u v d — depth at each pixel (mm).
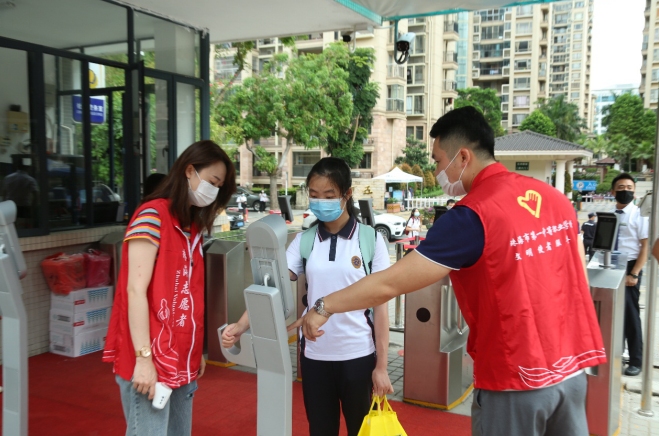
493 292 1501
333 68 24109
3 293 2170
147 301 1796
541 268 1518
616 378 3135
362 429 1922
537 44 76500
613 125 59000
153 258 1810
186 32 5875
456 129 1688
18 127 4285
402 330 5652
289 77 23312
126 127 5184
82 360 4285
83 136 4816
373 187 28656
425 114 42031
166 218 1852
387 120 35656
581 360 1578
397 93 35594
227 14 5477
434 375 3543
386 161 35562
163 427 1869
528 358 1470
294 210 27500
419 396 3604
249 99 23141
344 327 2057
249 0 4953
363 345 2080
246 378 3955
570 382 1549
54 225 4613
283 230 1681
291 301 1732
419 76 42062
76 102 4730
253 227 1664
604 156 73562
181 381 1900
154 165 5598
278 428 1746
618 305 3039
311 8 5199
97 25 4855
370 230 2121
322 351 2074
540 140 24766
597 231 3266
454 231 1494
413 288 1519
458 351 3611
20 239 4164
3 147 4184
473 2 4945
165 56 5613
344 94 24500
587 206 35031
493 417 1535
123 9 5066
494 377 1516
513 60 78062
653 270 3539
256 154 25641
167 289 1845
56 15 4520
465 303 1606
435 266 1498
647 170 58406
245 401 3525
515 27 77500
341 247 2090
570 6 95250
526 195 1578
